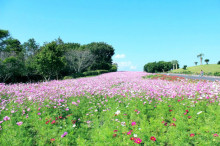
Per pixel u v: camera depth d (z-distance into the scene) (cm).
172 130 496
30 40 3972
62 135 456
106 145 412
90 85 1412
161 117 614
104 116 672
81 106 800
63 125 571
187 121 571
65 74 4303
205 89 1056
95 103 884
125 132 471
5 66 2611
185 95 949
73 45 6294
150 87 1230
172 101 845
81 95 1030
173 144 435
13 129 519
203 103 765
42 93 1010
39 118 612
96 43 6625
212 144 406
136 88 1232
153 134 481
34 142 482
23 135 502
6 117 574
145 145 411
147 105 779
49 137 486
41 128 533
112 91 1141
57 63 2873
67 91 1123
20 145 441
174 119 577
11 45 3048
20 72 2862
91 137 485
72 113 706
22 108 736
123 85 1541
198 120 559
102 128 535
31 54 3819
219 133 461
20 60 3138
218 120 538
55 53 2975
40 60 2766
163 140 444
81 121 630
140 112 677
